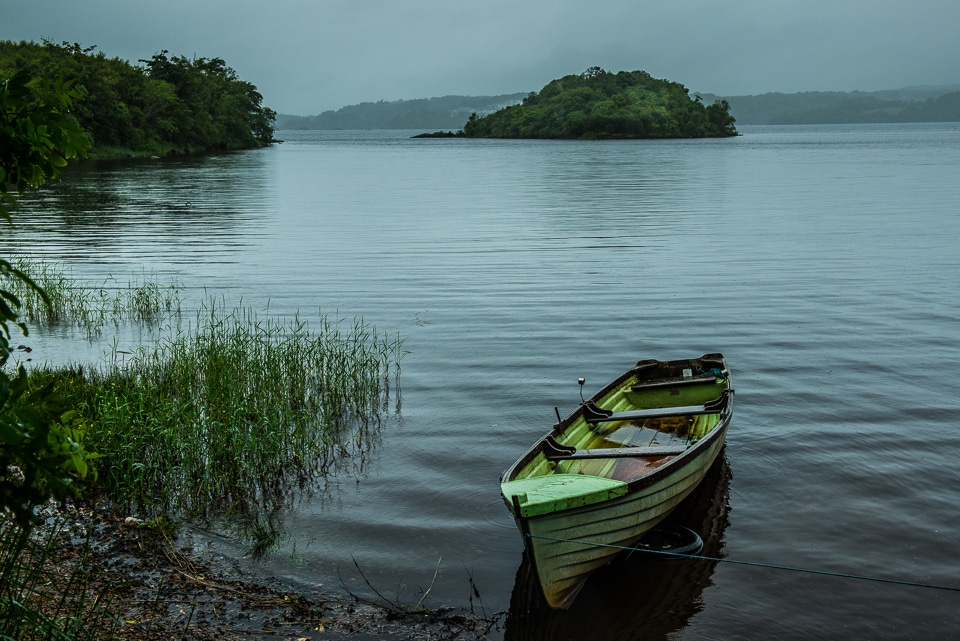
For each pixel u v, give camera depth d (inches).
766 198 1582.2
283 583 277.1
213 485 346.3
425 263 890.1
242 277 809.5
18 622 193.6
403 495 348.2
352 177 2338.8
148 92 3806.6
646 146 4729.3
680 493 315.0
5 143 147.2
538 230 1152.2
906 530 317.4
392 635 249.0
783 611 265.7
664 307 681.6
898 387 479.8
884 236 1058.7
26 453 127.3
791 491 351.3
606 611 267.4
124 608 250.8
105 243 1021.2
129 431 349.4
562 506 257.8
